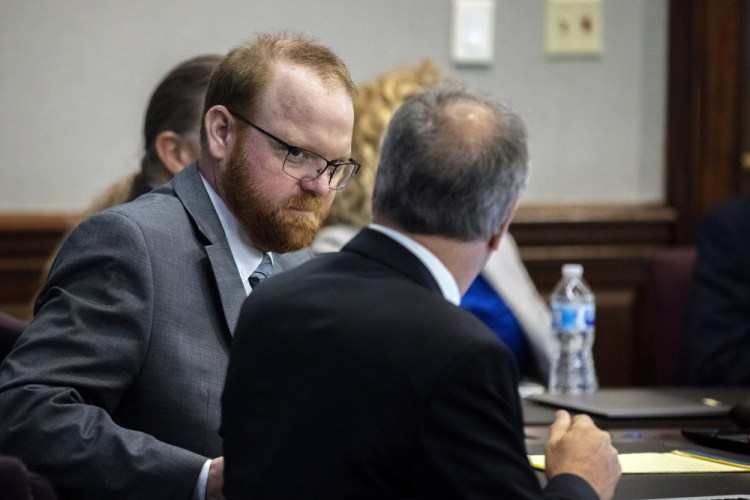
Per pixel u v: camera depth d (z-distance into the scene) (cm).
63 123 979
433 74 902
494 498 361
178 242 531
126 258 512
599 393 714
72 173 982
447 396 369
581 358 845
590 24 1080
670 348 938
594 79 1090
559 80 1083
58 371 493
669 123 1104
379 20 1037
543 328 877
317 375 393
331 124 525
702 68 1095
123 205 541
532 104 1079
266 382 407
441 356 374
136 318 504
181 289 523
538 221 1064
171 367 512
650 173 1110
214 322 529
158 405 510
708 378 876
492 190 409
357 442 378
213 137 534
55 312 505
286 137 520
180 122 657
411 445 371
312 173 526
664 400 682
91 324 502
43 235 962
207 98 545
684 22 1093
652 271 958
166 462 483
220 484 480
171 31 995
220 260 537
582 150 1095
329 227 850
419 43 1048
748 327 883
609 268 1091
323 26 1026
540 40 1076
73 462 480
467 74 1064
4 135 968
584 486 402
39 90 973
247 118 525
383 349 383
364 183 843
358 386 383
